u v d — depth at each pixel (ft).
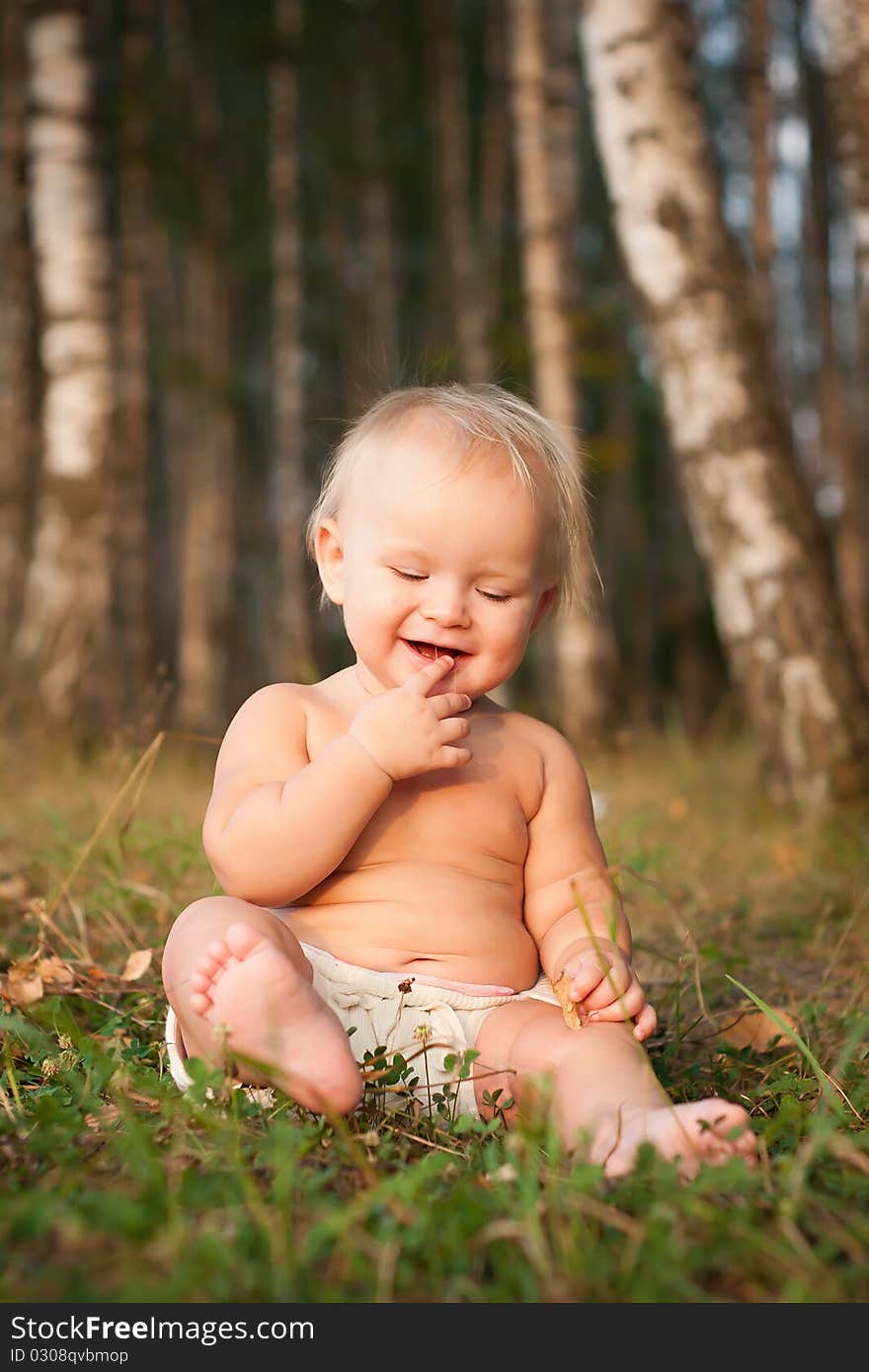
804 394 56.03
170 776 21.88
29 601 27.68
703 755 25.38
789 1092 7.20
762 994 10.36
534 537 7.48
